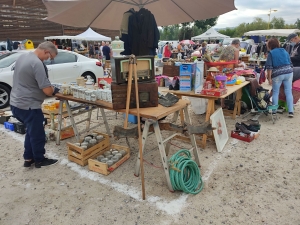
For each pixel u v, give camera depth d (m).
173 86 3.71
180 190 2.50
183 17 4.47
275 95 4.84
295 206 2.26
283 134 3.98
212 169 2.93
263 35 20.25
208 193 2.47
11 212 2.26
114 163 2.98
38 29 14.34
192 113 5.29
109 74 6.43
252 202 2.32
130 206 2.29
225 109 5.11
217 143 3.35
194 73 3.50
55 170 2.98
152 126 2.65
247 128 3.96
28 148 3.00
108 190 2.55
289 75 4.68
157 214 2.18
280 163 3.05
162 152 2.43
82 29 16.28
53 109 4.00
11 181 2.76
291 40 5.64
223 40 21.05
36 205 2.35
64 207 2.31
